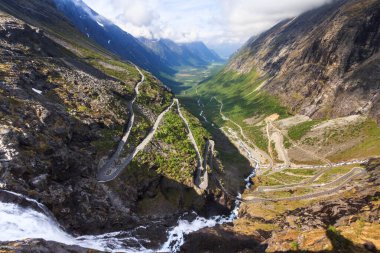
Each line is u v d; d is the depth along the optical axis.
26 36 146.12
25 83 112.50
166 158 125.75
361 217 78.06
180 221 109.50
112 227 92.81
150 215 106.00
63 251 55.75
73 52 190.50
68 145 101.06
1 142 78.56
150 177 114.94
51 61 144.50
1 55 120.81
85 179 96.94
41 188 79.69
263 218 112.50
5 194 71.00
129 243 88.62
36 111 97.00
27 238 57.09
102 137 117.12
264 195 138.38
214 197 126.00
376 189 102.50
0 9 175.38
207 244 92.94
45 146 87.38
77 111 117.62
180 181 119.88
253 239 93.81
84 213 87.81
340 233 64.69
